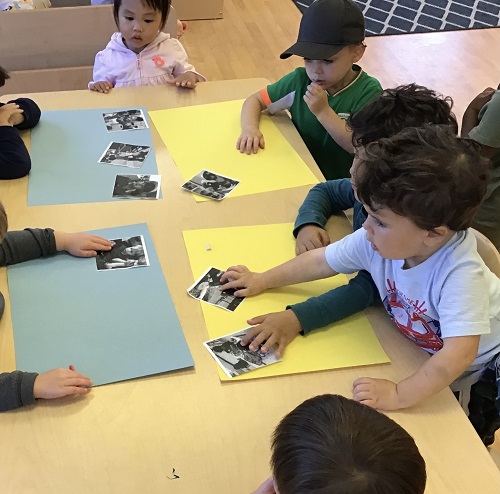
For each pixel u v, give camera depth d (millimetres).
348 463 573
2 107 1520
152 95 1749
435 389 943
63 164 1438
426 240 920
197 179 1417
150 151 1503
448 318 953
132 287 1121
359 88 1727
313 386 968
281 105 1717
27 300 1084
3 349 994
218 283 1143
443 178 845
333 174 1803
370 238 953
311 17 1631
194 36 3900
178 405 923
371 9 4230
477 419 1125
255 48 3809
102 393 934
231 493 811
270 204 1358
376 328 1086
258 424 901
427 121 1114
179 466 841
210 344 1021
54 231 1196
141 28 1936
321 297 1096
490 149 1698
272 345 1019
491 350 1057
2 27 1946
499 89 1772
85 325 1040
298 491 577
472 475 851
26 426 885
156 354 995
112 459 846
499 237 1832
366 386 950
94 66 2053
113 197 1345
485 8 4324
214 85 1821
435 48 3855
